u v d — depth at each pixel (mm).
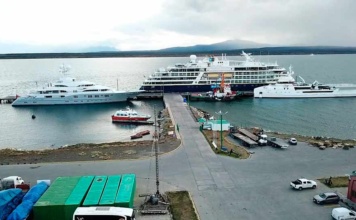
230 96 138000
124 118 101688
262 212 36906
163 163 52406
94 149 61719
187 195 41281
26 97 130625
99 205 34344
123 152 58688
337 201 38750
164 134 72812
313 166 50688
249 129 77938
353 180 38250
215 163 52094
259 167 50344
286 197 40469
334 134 83562
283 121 98500
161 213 36906
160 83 147500
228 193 41688
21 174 48938
